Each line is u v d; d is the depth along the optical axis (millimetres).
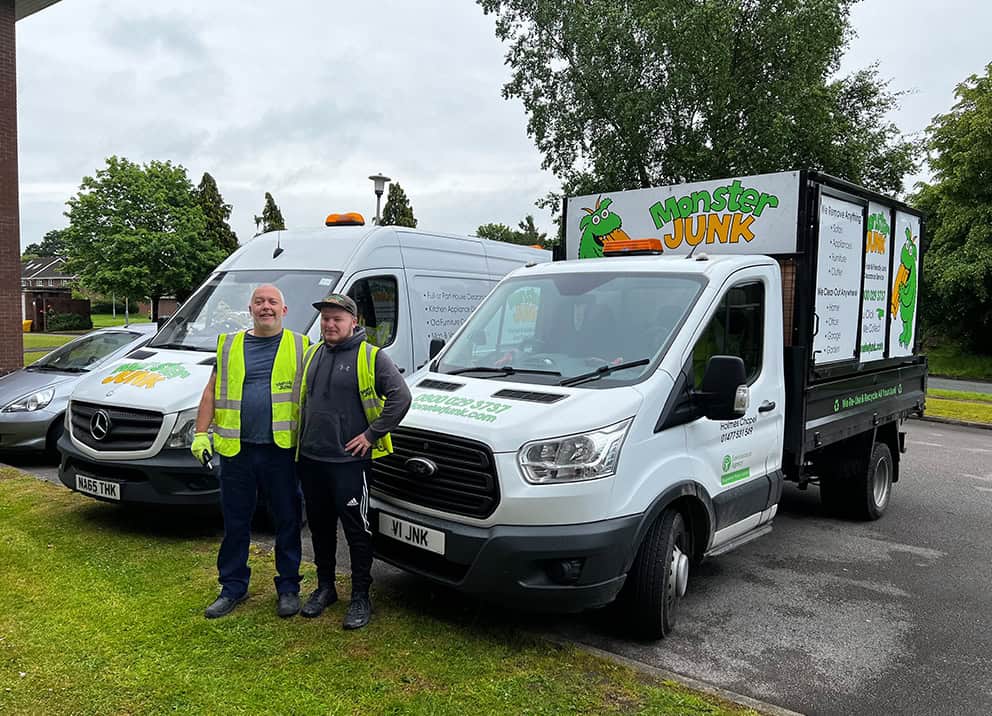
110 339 9180
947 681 3926
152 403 5480
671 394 4195
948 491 8648
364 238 7086
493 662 3820
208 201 49719
